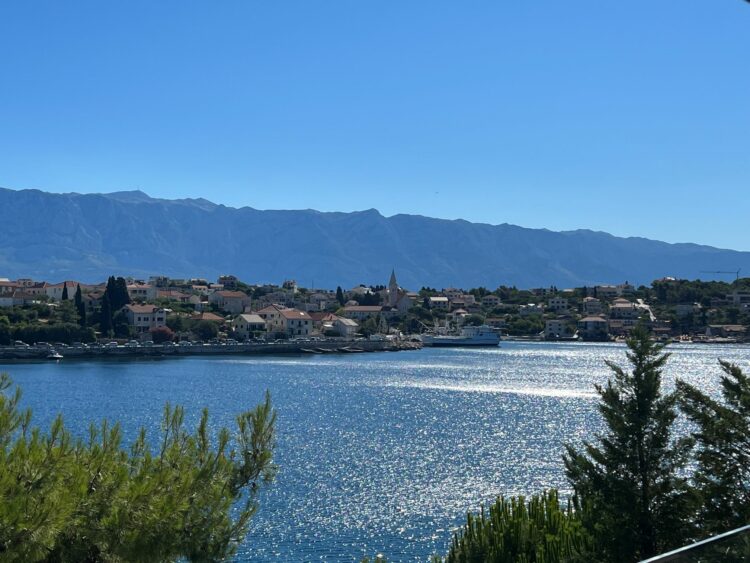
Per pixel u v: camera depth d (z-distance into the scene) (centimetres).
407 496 6300
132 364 19838
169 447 1897
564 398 13450
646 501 3594
